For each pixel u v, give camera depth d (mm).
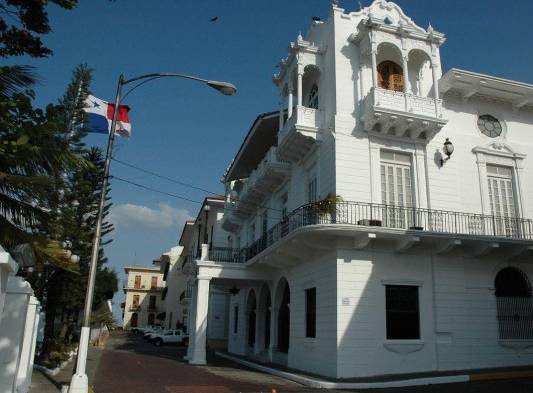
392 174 17078
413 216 16578
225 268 22375
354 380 14102
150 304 78000
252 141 24719
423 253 16359
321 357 15797
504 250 16828
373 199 16469
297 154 19391
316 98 19516
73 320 27703
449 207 17234
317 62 18812
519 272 17703
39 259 10133
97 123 14984
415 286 16125
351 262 15516
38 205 9953
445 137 17938
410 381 13773
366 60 17859
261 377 16531
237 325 29891
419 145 17531
